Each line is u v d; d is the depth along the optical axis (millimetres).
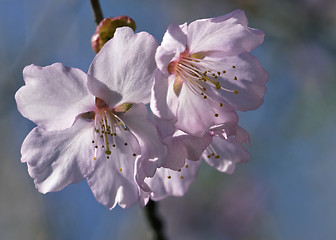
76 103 233
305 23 378
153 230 255
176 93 237
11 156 405
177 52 236
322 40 380
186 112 236
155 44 225
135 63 226
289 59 388
